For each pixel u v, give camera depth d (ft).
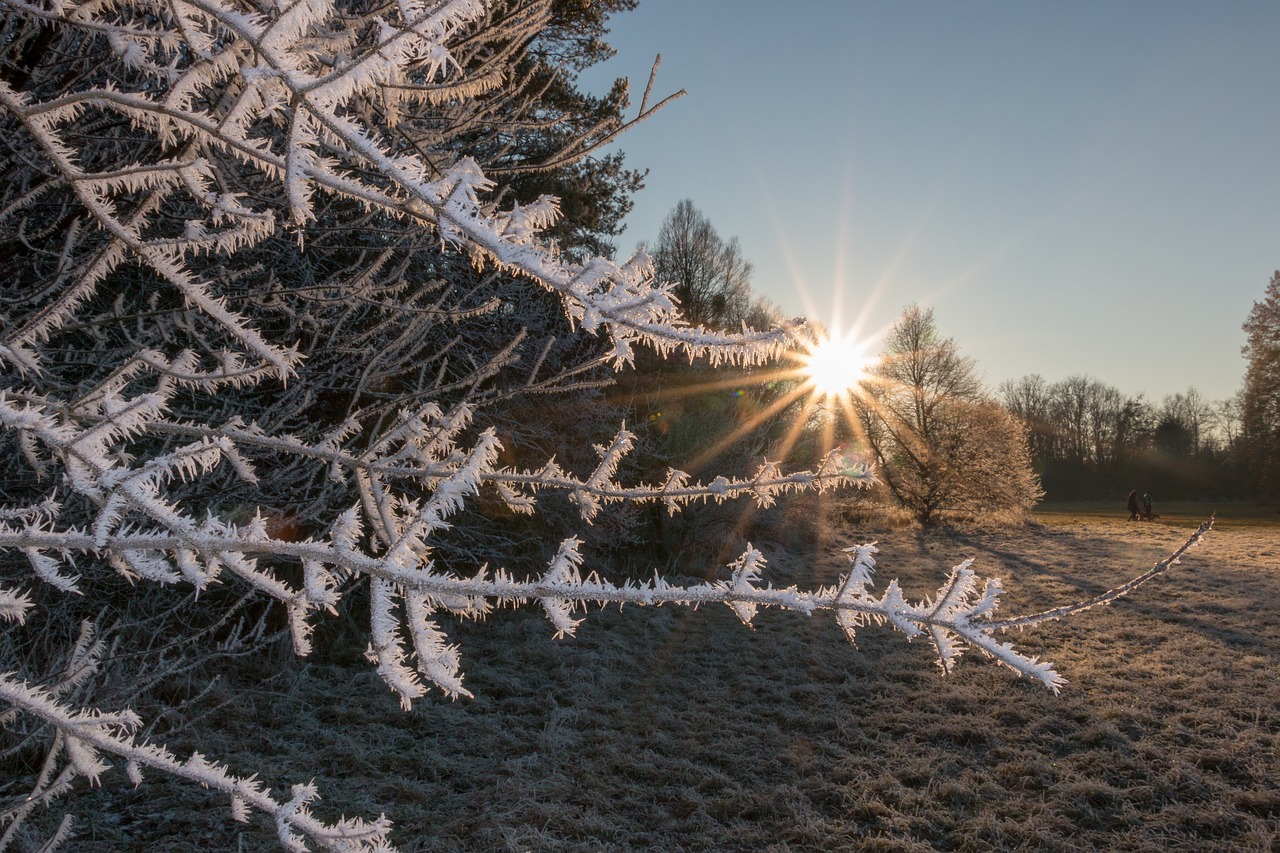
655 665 25.81
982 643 2.65
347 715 19.31
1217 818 15.42
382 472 4.54
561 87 21.38
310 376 10.50
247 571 2.81
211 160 4.94
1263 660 26.71
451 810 15.37
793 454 49.24
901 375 78.64
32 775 12.89
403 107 5.86
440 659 2.79
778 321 2.52
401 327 11.47
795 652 27.20
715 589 2.84
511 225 2.55
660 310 2.42
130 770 3.30
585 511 4.33
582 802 16.22
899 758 18.57
